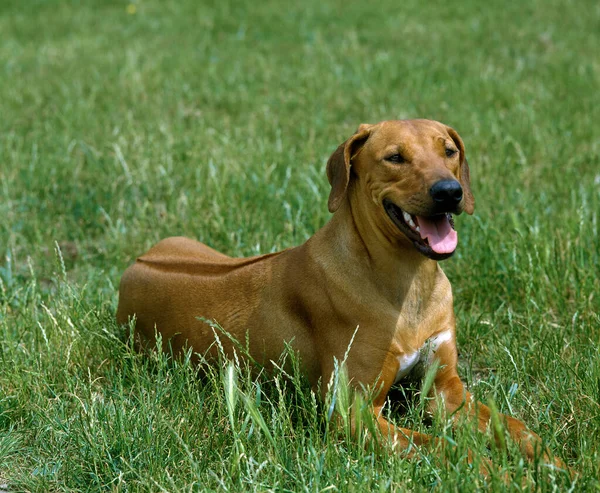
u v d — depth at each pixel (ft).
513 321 20.40
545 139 32.99
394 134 16.44
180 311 19.01
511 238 23.22
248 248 24.66
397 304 16.61
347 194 17.21
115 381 17.95
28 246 26.17
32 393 17.85
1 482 15.38
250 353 17.95
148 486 14.42
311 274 17.17
